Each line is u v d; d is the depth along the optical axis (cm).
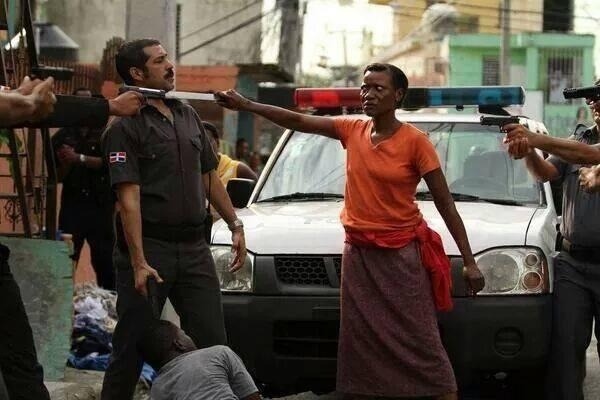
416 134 794
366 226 792
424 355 791
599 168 759
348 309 805
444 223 886
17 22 1016
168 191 750
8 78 983
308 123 816
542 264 865
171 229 752
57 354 971
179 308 770
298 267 882
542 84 5806
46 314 972
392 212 791
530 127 990
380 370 797
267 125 4988
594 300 854
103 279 1363
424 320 793
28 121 605
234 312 880
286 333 882
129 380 769
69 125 646
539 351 856
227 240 900
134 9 1151
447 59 5900
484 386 952
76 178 1339
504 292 856
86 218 1345
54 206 1074
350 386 807
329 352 877
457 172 1001
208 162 786
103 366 1042
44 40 3462
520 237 870
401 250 792
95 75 2552
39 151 1184
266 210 975
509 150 796
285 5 5272
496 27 5959
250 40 5253
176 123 759
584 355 871
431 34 6059
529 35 5794
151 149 747
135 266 735
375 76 788
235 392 613
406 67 6091
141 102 679
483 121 804
